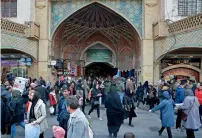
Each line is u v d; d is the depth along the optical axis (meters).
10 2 17.42
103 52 23.98
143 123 9.49
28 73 17.33
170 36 15.05
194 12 16.25
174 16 16.31
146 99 14.23
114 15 19.28
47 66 17.39
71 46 22.78
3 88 8.41
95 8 18.86
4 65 17.05
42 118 5.43
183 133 7.99
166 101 6.91
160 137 7.40
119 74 22.91
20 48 15.84
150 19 17.25
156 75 16.97
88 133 3.55
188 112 6.81
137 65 20.02
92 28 21.61
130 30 19.84
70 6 17.95
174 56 16.59
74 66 23.03
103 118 10.40
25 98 6.78
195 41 13.07
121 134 7.76
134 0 17.81
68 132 3.54
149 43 17.17
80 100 6.65
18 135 7.40
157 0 17.19
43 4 17.47
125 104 8.70
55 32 18.22
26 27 16.22
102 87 13.82
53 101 10.66
